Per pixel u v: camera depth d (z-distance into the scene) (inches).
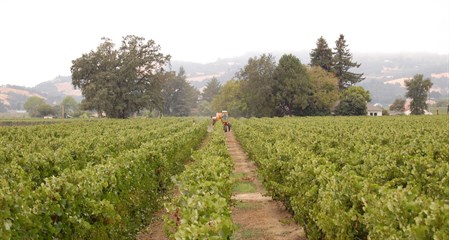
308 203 355.9
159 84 3366.1
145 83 3344.0
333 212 288.2
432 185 323.9
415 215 216.1
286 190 425.1
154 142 640.4
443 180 317.7
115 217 307.7
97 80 3127.5
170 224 311.7
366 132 890.7
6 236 215.2
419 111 5216.5
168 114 6801.2
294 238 402.9
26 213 232.8
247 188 651.5
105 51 3203.7
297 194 405.7
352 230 270.4
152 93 3297.2
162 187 541.6
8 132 1083.9
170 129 1196.5
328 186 309.3
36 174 411.8
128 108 3233.3
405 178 370.9
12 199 230.2
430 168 359.9
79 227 271.6
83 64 3137.3
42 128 1350.9
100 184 313.0
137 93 3218.5
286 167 471.5
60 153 487.8
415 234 194.7
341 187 299.1
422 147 553.6
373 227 237.3
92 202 287.3
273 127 1295.5
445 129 879.1
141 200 423.2
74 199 278.2
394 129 974.4
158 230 435.2
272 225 446.9
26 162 418.9
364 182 294.4
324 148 585.3
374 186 285.6
